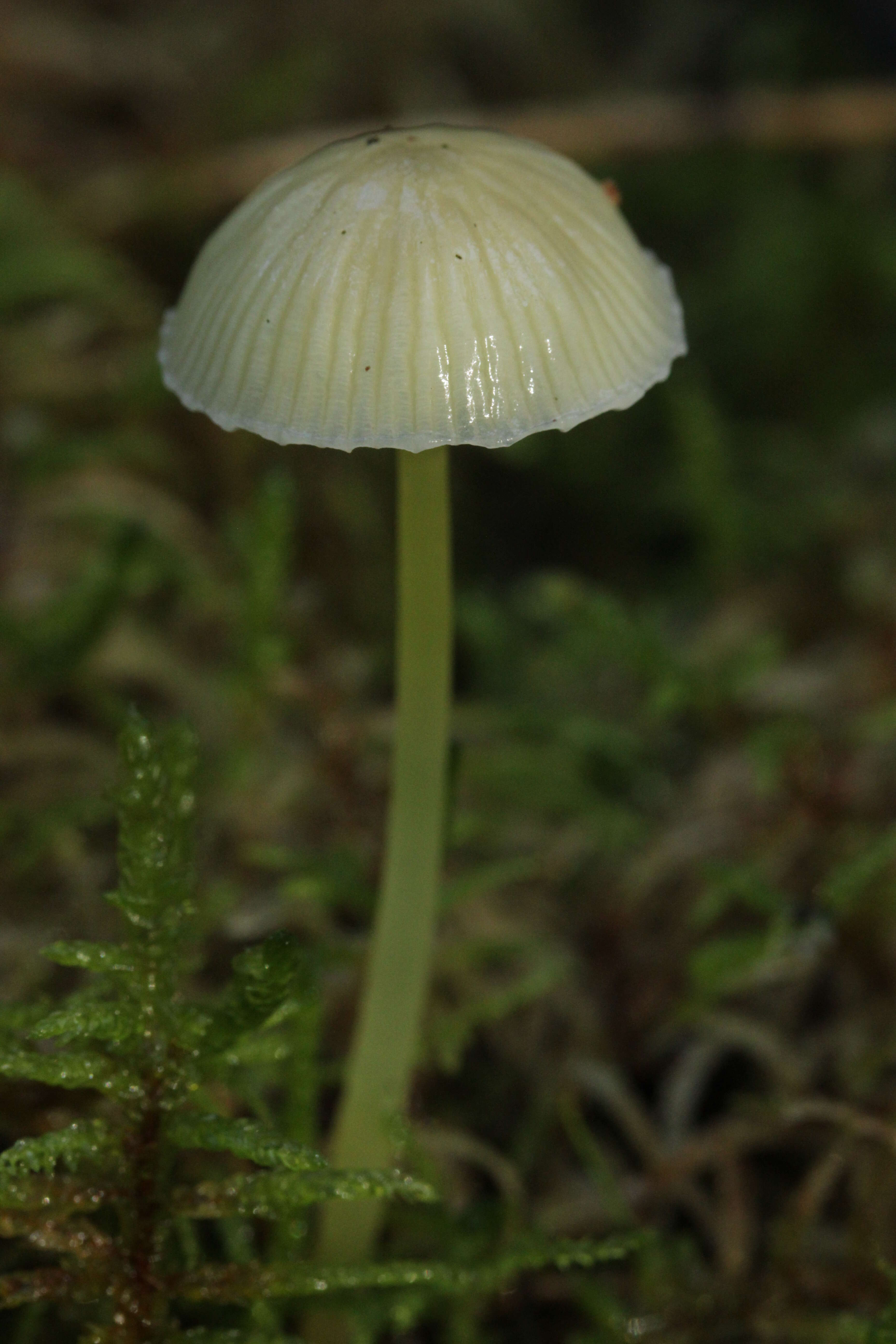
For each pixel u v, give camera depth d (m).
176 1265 0.13
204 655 0.18
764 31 0.34
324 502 0.21
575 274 0.12
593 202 0.13
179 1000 0.13
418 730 0.13
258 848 0.15
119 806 0.13
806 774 0.16
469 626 0.20
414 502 0.13
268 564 0.16
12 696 0.16
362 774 0.16
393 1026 0.13
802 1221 0.14
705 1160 0.14
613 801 0.17
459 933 0.15
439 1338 0.14
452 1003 0.15
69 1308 0.13
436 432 0.12
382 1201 0.13
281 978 0.12
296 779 0.16
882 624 0.18
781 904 0.15
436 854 0.13
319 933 0.15
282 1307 0.13
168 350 0.13
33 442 0.18
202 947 0.15
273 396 0.12
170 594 0.18
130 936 0.13
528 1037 0.15
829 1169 0.14
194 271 0.13
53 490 0.18
